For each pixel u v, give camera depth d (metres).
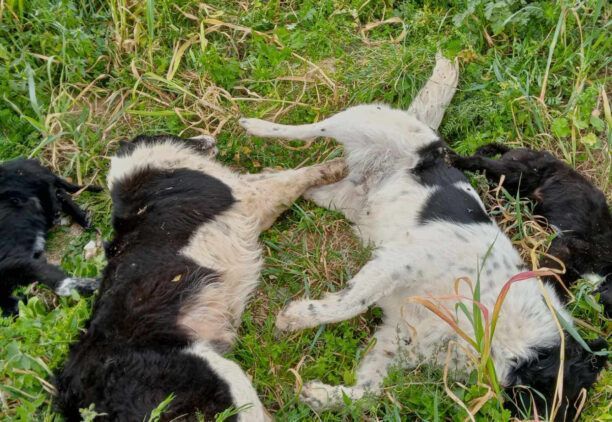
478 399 1.98
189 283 2.08
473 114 2.46
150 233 2.12
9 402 2.01
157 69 2.53
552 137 2.45
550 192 2.31
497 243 2.14
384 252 2.15
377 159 2.30
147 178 2.20
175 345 2.00
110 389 1.92
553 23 2.56
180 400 1.91
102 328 2.00
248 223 2.23
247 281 2.20
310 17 2.64
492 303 2.08
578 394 2.02
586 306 2.19
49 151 2.41
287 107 2.50
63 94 2.45
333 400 2.06
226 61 2.54
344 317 2.12
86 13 2.61
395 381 2.07
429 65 2.53
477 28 2.59
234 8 2.68
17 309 2.17
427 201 2.20
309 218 2.33
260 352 2.12
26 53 2.49
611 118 2.41
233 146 2.43
